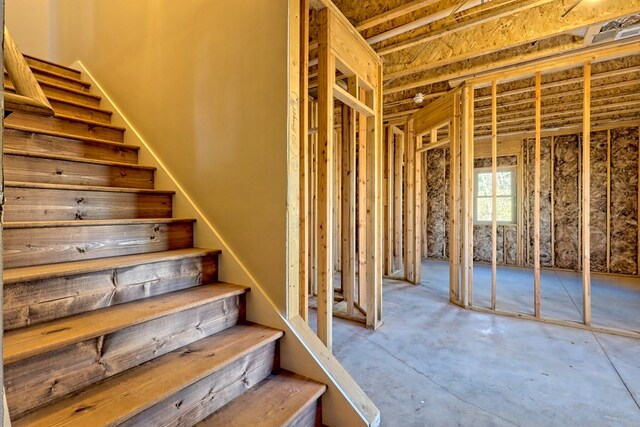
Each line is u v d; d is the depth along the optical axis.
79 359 1.09
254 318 1.76
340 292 4.45
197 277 1.80
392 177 6.02
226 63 1.92
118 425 0.96
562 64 3.21
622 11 2.48
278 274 1.71
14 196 1.51
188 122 2.11
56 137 2.04
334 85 2.40
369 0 2.75
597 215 5.92
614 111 5.07
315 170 4.38
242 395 1.41
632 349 2.67
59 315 1.25
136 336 1.26
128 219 1.79
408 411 1.83
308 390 1.47
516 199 6.71
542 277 5.49
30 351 0.97
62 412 0.97
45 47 3.85
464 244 3.79
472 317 3.47
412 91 4.65
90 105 2.69
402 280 5.30
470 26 2.84
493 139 3.61
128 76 2.54
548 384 2.12
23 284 1.15
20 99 0.77
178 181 2.16
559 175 6.26
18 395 0.95
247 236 1.83
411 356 2.53
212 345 1.46
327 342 2.46
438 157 7.63
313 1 2.25
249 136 1.83
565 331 3.07
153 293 1.58
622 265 5.72
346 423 1.50
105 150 2.27
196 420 1.21
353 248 3.48
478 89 4.46
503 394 2.01
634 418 1.78
